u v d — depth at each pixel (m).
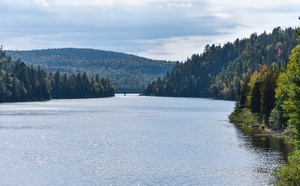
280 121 109.38
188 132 117.75
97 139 104.81
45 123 148.12
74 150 87.56
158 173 64.81
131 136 110.50
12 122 150.25
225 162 71.75
